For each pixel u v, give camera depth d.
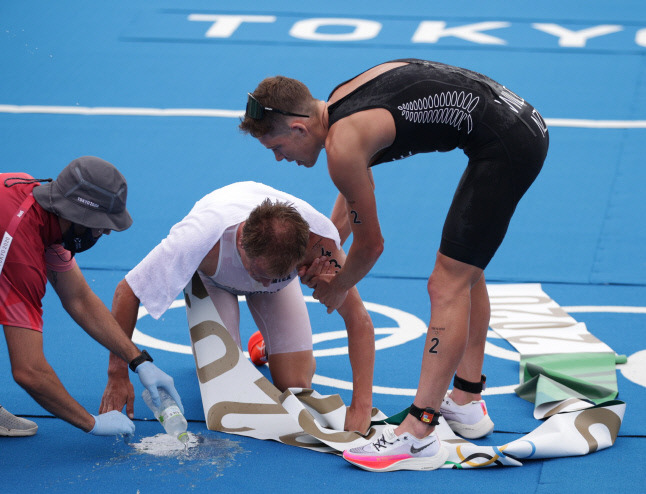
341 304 11.51
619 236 19.38
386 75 10.31
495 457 10.62
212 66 29.56
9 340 10.02
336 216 13.52
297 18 34.38
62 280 10.74
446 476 10.50
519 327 14.99
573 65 29.36
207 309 11.91
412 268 18.06
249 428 11.45
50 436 11.46
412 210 20.91
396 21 33.88
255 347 13.78
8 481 10.19
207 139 24.59
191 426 11.75
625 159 23.31
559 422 11.23
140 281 11.36
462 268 10.46
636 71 28.97
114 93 27.50
